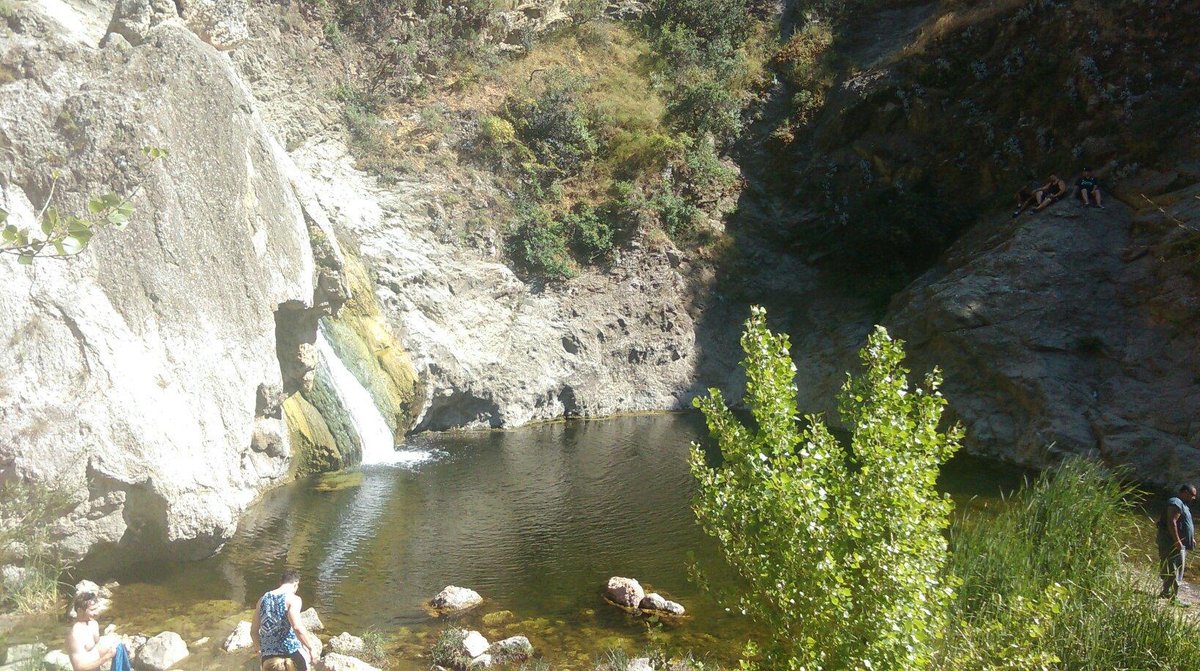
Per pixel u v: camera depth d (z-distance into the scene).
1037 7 24.42
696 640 9.59
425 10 27.14
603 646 9.44
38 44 12.66
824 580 5.43
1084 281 18.98
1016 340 18.59
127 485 10.46
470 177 24.64
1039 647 6.77
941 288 20.61
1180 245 17.75
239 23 20.84
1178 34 21.72
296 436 16.38
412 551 12.48
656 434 21.28
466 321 22.19
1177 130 20.84
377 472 16.95
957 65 25.80
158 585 10.89
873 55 29.31
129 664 7.47
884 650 5.30
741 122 28.95
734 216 27.48
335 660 8.52
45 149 11.79
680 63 29.78
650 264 25.62
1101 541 9.62
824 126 27.92
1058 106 23.45
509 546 12.78
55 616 9.54
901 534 5.52
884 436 5.75
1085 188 20.70
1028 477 16.38
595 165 26.67
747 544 6.02
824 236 26.69
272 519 13.71
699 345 25.66
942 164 25.53
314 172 21.52
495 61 27.61
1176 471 15.20
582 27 30.05
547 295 24.17
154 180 12.64
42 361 10.23
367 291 20.19
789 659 5.74
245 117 15.05
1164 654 7.24
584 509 14.68
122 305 11.79
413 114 25.05
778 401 6.01
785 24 31.56
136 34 16.42
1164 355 17.16
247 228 14.40
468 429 21.70
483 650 9.19
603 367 24.20
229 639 9.16
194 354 12.70
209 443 12.41
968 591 8.20
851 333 24.03
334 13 25.28
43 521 9.77
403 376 19.92
